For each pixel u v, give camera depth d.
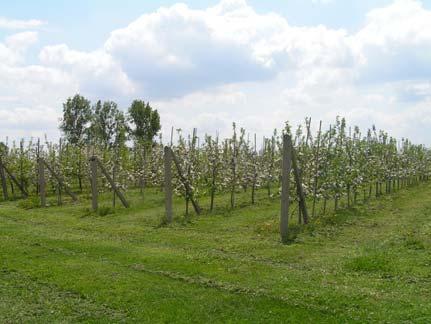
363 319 8.78
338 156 23.97
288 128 23.11
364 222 21.22
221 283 11.52
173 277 12.15
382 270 12.34
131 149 44.34
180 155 26.38
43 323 8.99
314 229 19.16
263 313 9.34
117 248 16.06
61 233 19.69
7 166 40.31
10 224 22.78
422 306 9.25
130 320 9.17
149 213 25.94
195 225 21.55
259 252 15.41
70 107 74.00
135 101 71.06
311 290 10.62
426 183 46.03
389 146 36.16
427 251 14.13
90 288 11.13
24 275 12.37
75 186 44.59
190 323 8.95
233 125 28.25
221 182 26.78
